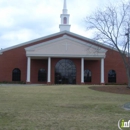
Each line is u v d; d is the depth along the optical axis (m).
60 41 34.38
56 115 9.85
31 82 36.62
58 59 36.34
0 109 11.05
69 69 36.50
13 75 36.75
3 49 36.66
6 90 20.05
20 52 37.09
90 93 18.98
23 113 10.16
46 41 36.53
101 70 35.34
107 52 38.00
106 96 17.25
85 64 37.97
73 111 10.84
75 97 16.41
